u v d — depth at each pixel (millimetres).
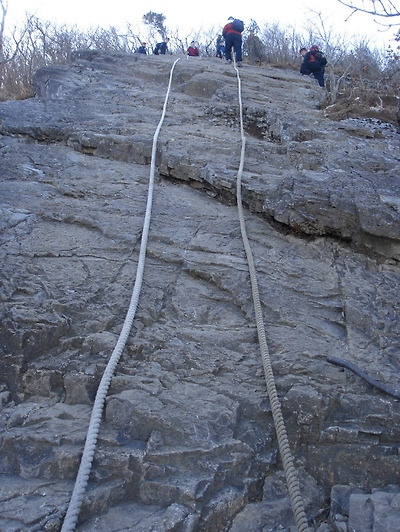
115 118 8219
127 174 6613
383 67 14953
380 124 8906
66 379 3512
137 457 3016
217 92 10094
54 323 3814
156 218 5586
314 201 5418
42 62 15500
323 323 4332
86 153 7223
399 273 5113
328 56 15180
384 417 3389
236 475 3084
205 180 6379
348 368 3768
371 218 5254
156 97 9617
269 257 5125
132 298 4227
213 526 2861
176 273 4805
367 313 4379
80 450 3031
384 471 3227
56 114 8164
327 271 5016
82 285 4359
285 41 18141
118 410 3273
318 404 3381
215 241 5281
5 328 3725
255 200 5871
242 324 4262
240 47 13141
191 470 3021
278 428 3201
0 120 7727
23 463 3027
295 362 3797
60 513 2729
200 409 3326
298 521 2699
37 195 5727
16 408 3395
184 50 19031
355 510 2912
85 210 5531
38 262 4555
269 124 8719
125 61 12312
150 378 3547
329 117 9258
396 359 3941
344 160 6594
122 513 2828
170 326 4152
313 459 3305
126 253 4930
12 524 2650
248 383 3635
